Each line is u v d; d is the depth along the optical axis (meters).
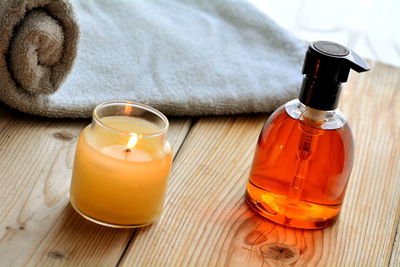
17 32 0.87
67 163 0.86
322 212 0.83
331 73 0.78
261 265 0.78
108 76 0.97
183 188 0.86
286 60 1.08
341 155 0.81
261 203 0.83
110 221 0.78
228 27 1.12
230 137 0.96
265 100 1.01
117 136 0.77
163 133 0.78
